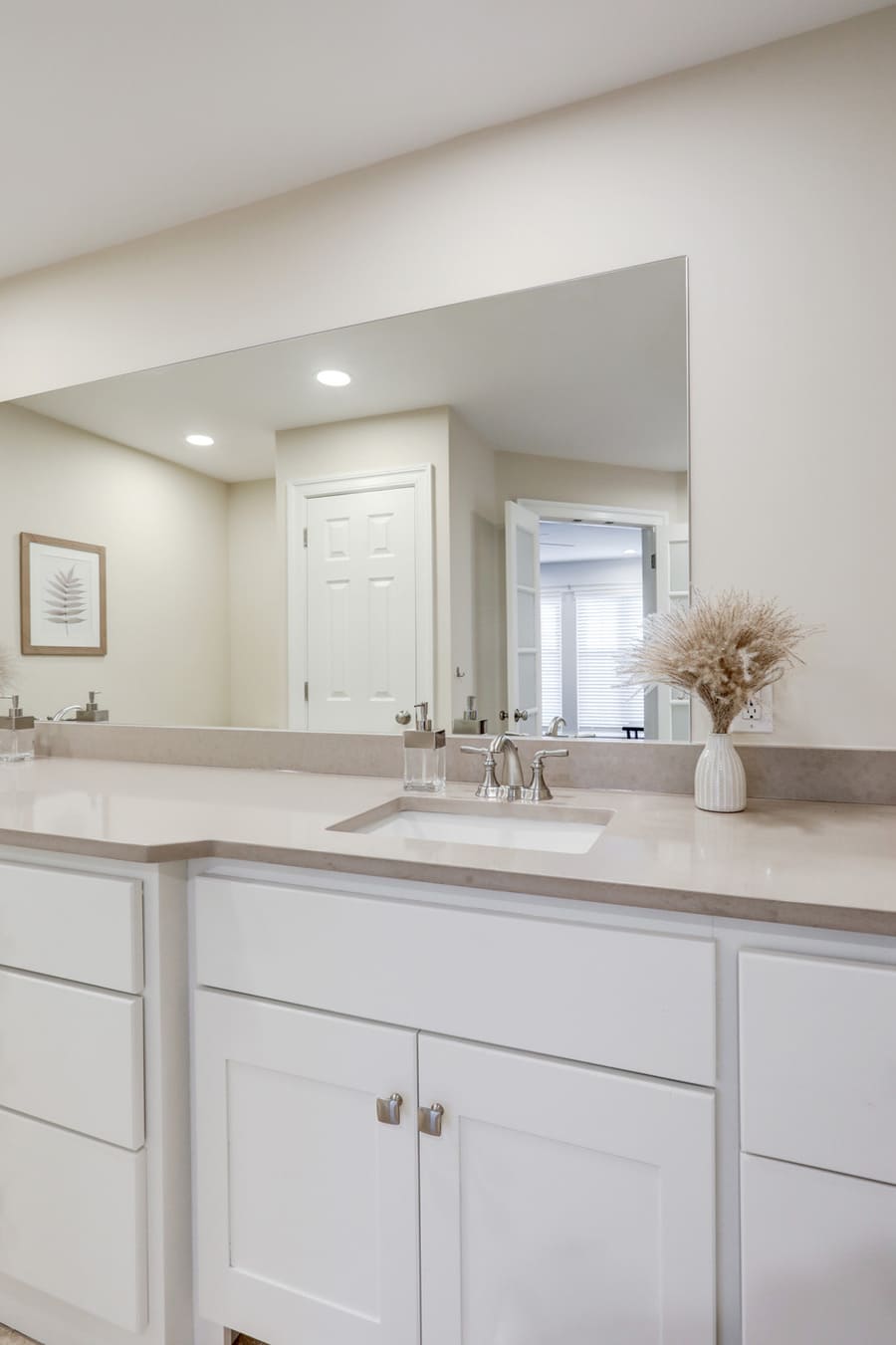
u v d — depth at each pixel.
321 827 1.12
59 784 1.56
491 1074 0.90
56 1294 1.14
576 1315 0.88
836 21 1.25
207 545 1.83
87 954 1.11
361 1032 0.98
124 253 1.89
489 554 1.56
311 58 1.31
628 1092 0.84
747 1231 0.80
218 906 1.07
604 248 1.43
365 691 1.68
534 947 0.88
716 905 0.79
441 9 1.21
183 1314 1.11
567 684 1.50
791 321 1.30
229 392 1.79
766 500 1.33
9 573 2.04
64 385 1.97
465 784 1.55
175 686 1.88
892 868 0.88
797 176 1.29
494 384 1.54
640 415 1.42
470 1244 0.93
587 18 1.23
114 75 1.34
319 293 1.68
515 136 1.50
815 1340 0.77
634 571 1.44
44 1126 1.15
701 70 1.35
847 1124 0.76
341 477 1.70
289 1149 1.04
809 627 1.30
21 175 1.62
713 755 1.23
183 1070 1.10
